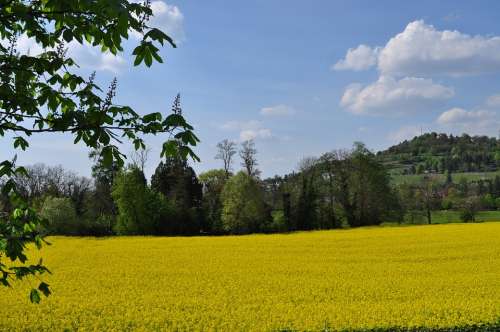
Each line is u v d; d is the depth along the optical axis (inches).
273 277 853.2
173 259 1128.2
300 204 2669.8
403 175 6491.1
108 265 1042.1
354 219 2723.9
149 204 2477.9
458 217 3127.5
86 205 2763.3
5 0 179.0
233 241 1567.4
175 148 176.2
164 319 560.4
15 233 195.6
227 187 2596.0
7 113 193.9
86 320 569.0
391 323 508.1
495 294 684.1
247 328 510.0
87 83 207.5
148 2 167.8
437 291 714.8
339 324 511.5
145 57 158.4
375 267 967.6
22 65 193.6
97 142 179.8
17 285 788.0
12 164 196.4
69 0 168.1
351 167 2736.2
